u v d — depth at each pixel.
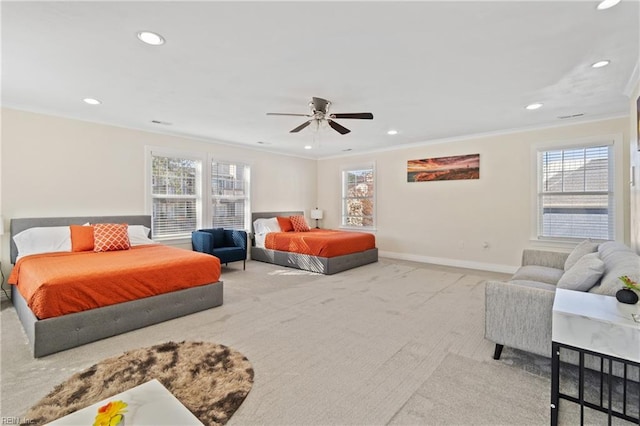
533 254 3.55
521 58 2.48
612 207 4.14
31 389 1.88
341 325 2.88
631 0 1.77
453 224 5.59
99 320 2.54
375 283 4.39
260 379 2.00
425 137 5.45
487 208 5.20
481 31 2.10
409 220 6.18
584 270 2.06
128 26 2.03
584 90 3.18
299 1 1.78
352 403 1.77
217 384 1.93
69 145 4.07
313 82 2.96
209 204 5.62
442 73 2.76
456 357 2.29
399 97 3.37
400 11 1.88
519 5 1.82
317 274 4.95
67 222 3.99
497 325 2.18
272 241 5.86
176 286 3.06
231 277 4.75
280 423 1.60
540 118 4.21
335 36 2.16
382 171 6.58
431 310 3.28
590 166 4.31
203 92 3.22
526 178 4.80
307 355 2.31
